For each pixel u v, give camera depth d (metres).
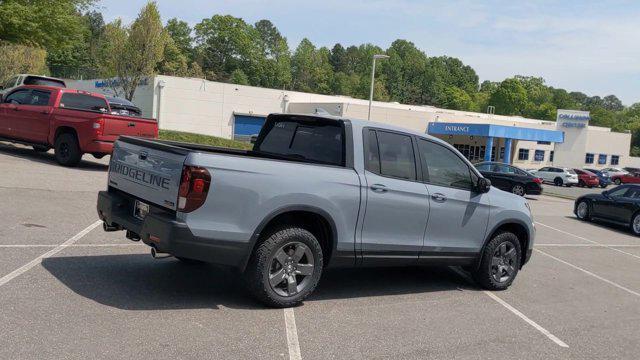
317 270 5.66
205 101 45.94
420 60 176.00
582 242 13.50
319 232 5.84
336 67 186.12
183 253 4.95
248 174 5.16
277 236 5.36
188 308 5.27
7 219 8.02
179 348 4.36
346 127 5.98
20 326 4.42
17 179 11.32
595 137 69.50
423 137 6.57
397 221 6.17
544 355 5.16
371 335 5.14
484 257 7.19
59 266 6.12
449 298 6.76
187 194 4.91
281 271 5.47
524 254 7.75
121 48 40.09
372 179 5.95
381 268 7.97
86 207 9.63
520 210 7.48
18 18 20.92
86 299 5.18
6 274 5.62
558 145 64.62
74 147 14.00
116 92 45.66
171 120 44.75
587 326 6.24
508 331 5.73
